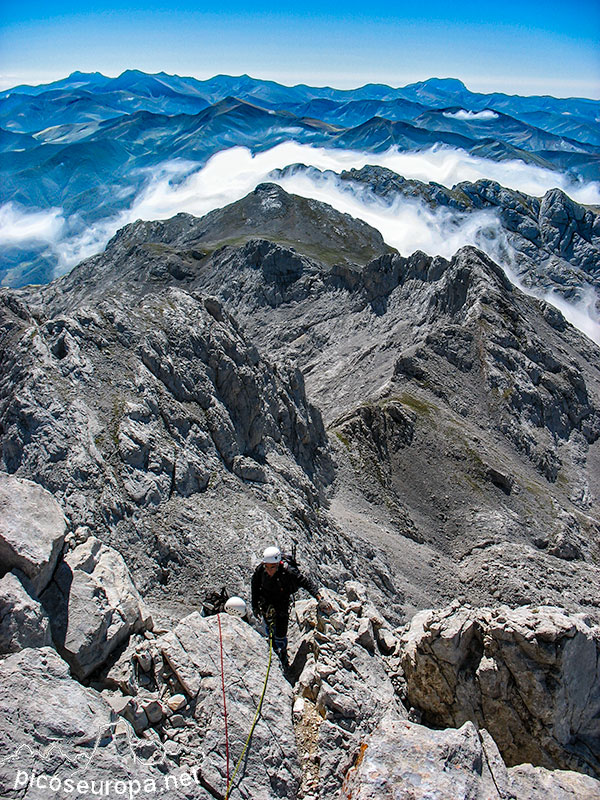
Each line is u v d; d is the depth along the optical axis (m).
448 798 13.23
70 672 16.66
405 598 53.91
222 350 54.84
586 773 19.45
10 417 38.28
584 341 122.81
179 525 36.75
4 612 16.12
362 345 129.12
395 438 81.06
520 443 91.81
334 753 16.36
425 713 21.41
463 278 114.88
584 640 20.69
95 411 41.00
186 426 45.97
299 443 67.88
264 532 39.06
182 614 30.95
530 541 72.12
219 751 15.44
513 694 20.41
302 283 181.75
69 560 19.73
